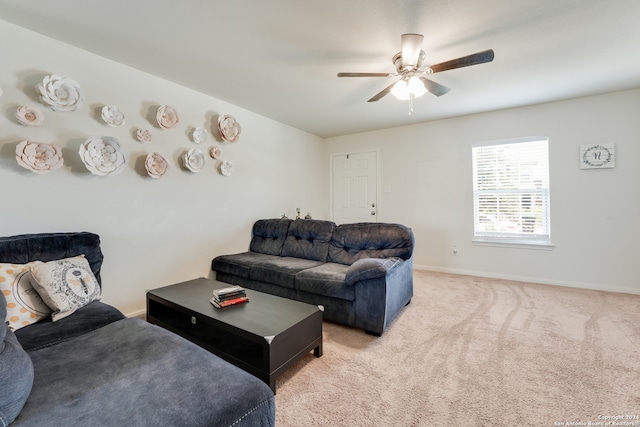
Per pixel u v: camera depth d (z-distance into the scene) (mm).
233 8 1813
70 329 1540
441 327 2416
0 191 1937
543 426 1358
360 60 2479
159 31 2062
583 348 2033
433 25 1985
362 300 2334
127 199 2588
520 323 2463
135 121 2635
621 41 2186
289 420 1411
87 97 2326
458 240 4191
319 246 3232
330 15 1881
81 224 2307
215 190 3389
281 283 2758
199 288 2400
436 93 2434
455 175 4191
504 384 1665
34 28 2025
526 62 2516
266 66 2590
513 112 3766
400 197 4648
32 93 2061
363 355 2004
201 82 2932
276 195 4316
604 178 3311
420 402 1529
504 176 3920
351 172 5129
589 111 3352
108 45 2248
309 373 1796
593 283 3393
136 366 1168
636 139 3150
